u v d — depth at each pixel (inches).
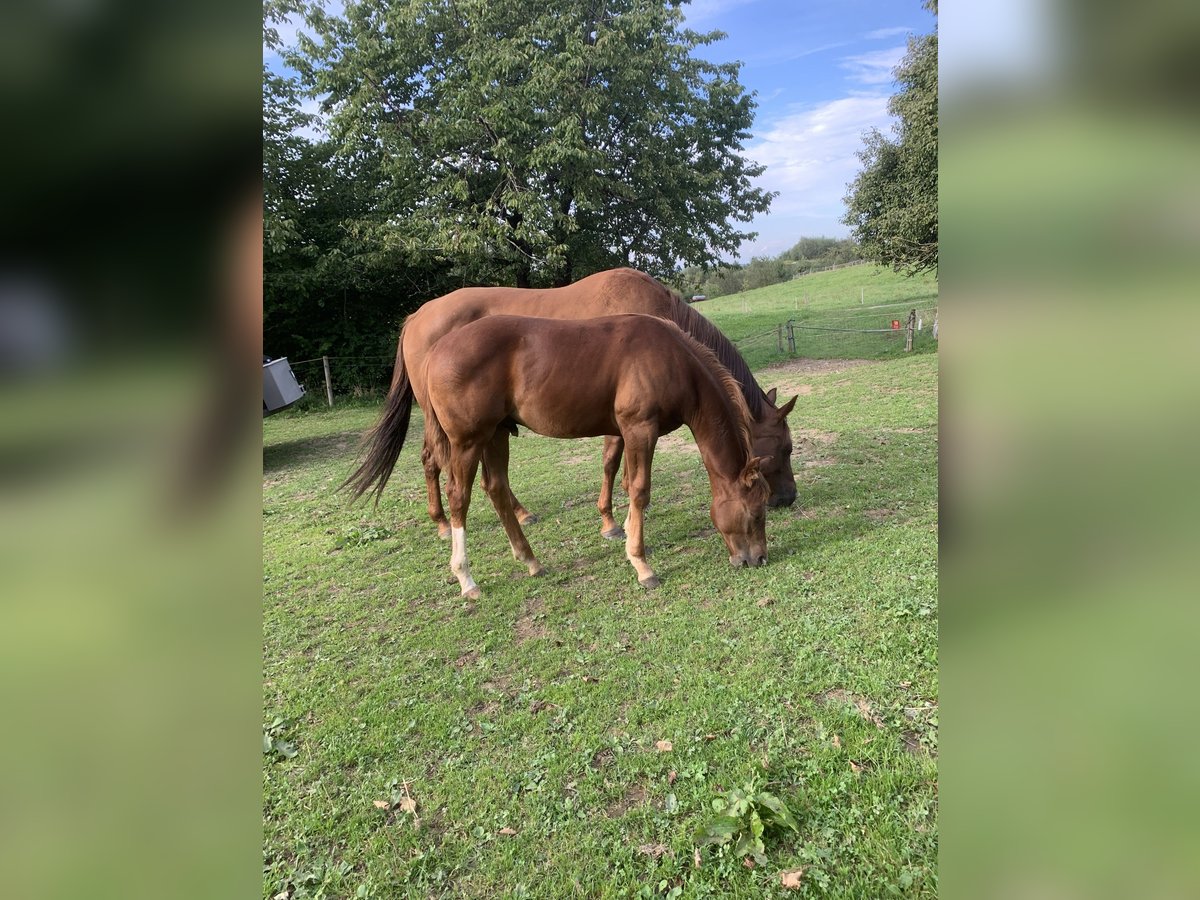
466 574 149.9
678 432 314.0
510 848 78.3
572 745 95.3
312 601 155.5
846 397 367.2
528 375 141.7
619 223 554.9
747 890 69.2
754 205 624.7
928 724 90.4
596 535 184.4
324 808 87.4
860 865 70.2
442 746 98.3
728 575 147.9
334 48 506.0
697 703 101.1
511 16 474.0
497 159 477.7
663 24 480.4
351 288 558.9
